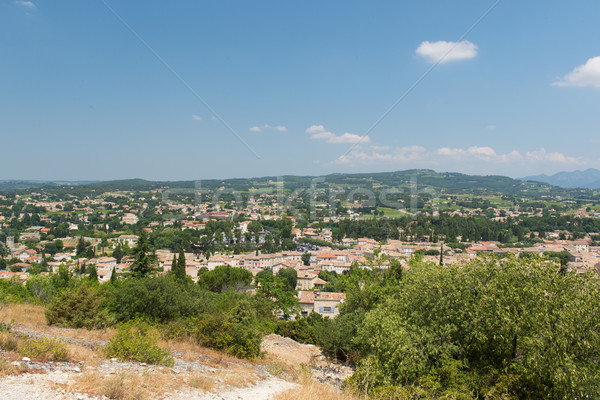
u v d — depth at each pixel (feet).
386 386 41.78
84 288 60.13
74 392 24.48
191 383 32.63
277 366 52.54
